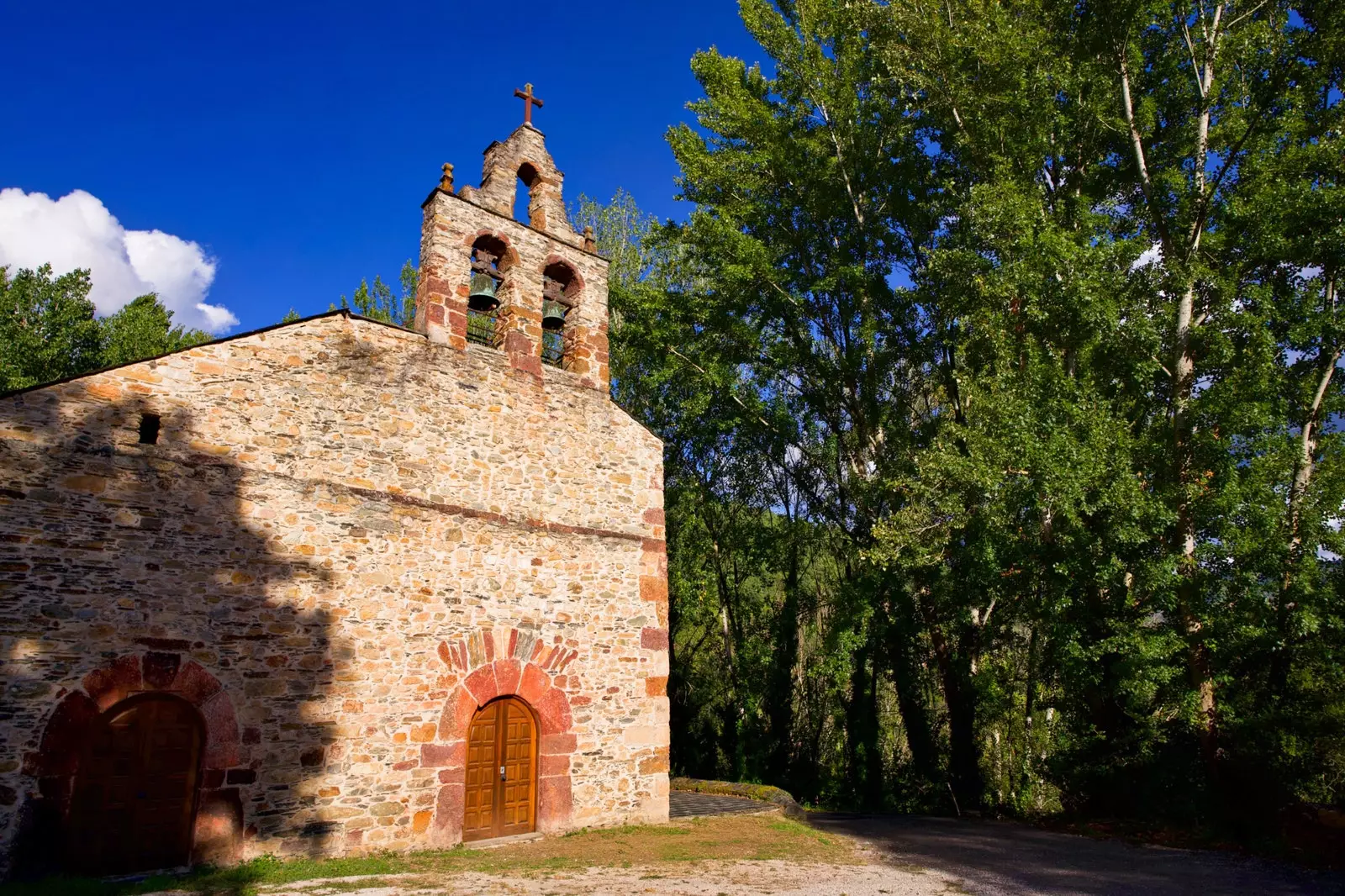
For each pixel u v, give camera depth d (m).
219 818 8.02
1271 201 12.41
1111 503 12.22
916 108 17.92
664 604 12.51
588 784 11.01
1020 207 13.65
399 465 10.12
